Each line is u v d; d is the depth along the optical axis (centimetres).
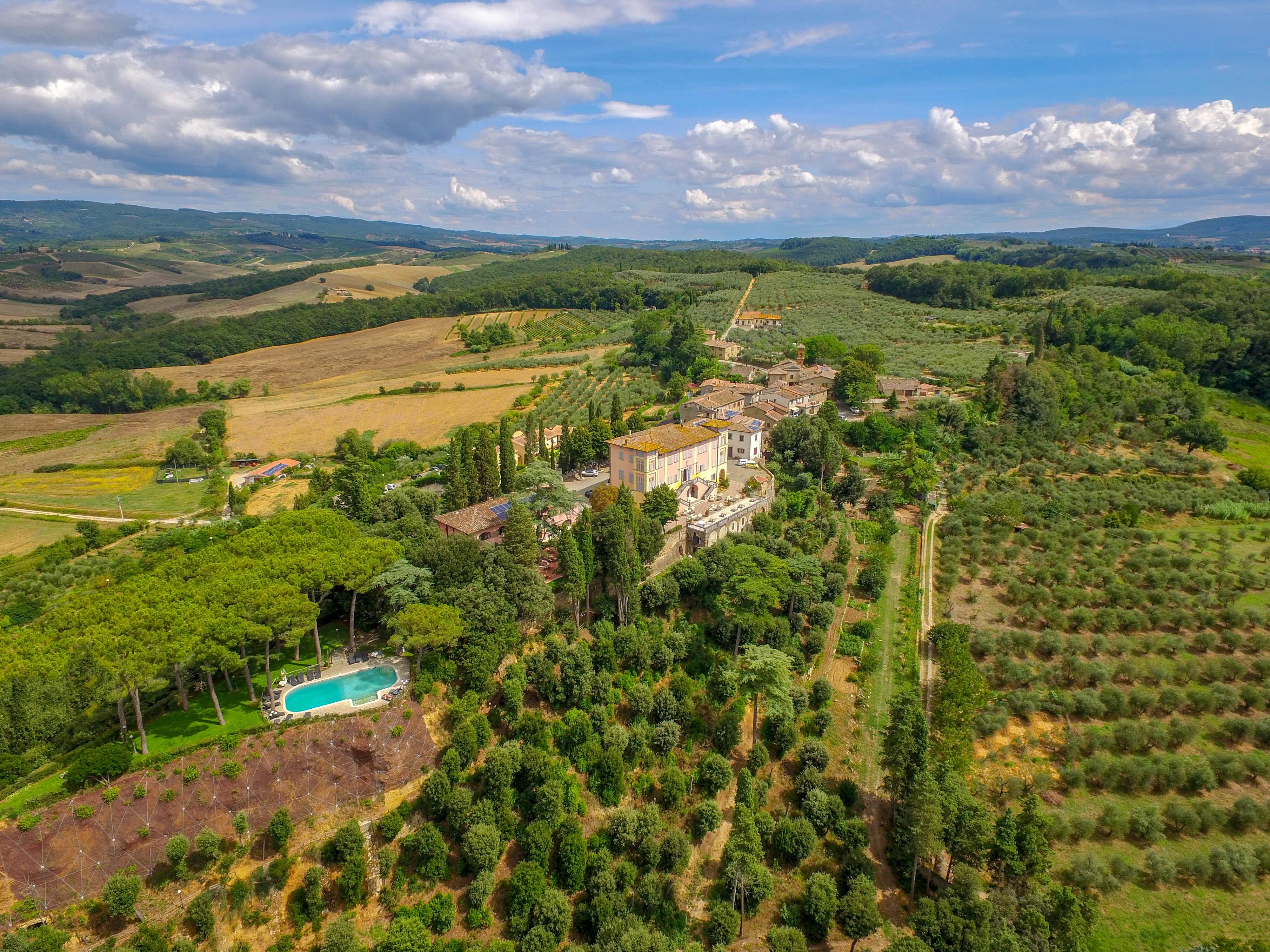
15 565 12438
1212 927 6856
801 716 9038
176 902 5647
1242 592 11225
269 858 6022
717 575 9912
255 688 7312
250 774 6188
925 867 7481
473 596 7888
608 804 7512
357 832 6153
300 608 6900
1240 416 19962
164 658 6062
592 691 8119
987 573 12206
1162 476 15850
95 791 5753
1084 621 10456
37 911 5322
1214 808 7800
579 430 14838
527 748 7281
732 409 15612
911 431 16562
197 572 7944
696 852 7525
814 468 14538
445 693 7375
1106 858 7488
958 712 8062
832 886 6931
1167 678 9519
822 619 10206
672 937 6719
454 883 6512
